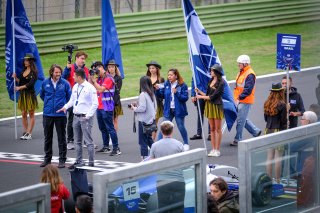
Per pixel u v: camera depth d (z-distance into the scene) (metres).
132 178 13.04
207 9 51.69
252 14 53.62
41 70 31.06
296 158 15.71
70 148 29.33
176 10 50.56
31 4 46.72
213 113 27.48
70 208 19.00
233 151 28.78
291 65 27.67
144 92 26.09
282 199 15.48
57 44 45.94
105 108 28.02
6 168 26.98
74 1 47.88
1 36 44.00
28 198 12.16
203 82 27.88
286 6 54.69
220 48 49.28
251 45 50.25
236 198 17.41
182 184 14.10
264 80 42.28
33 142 30.61
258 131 29.84
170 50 48.28
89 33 46.94
